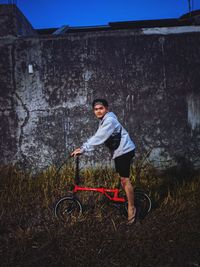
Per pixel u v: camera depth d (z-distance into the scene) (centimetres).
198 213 420
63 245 351
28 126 553
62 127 556
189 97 558
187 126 562
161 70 553
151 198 471
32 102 549
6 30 537
